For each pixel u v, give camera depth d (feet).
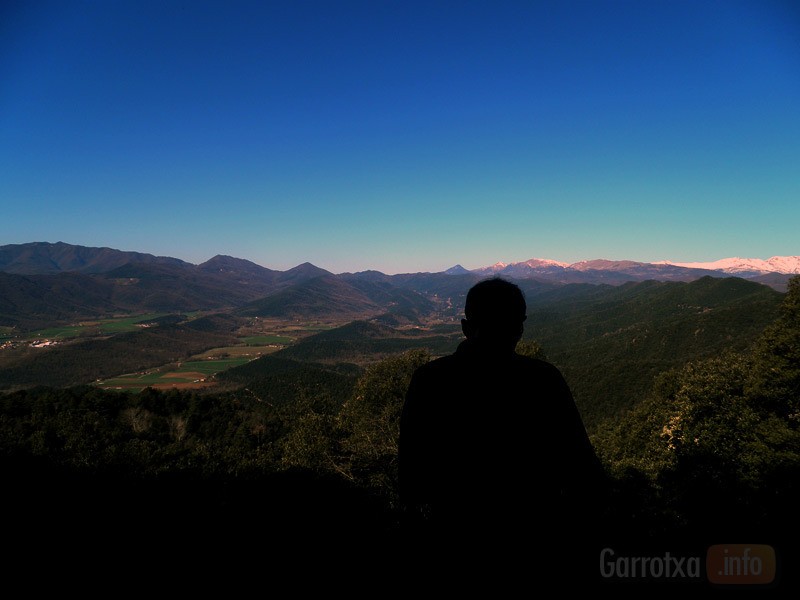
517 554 7.34
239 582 19.45
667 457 56.49
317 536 25.08
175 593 18.88
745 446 52.29
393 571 13.17
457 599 7.36
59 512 29.04
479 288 8.04
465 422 7.66
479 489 7.48
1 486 34.47
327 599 17.51
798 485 26.14
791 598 14.07
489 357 7.92
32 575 20.13
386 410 57.98
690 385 70.85
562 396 8.04
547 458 7.72
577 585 7.60
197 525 27.71
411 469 8.06
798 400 53.31
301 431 64.75
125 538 24.91
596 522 8.06
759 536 19.02
